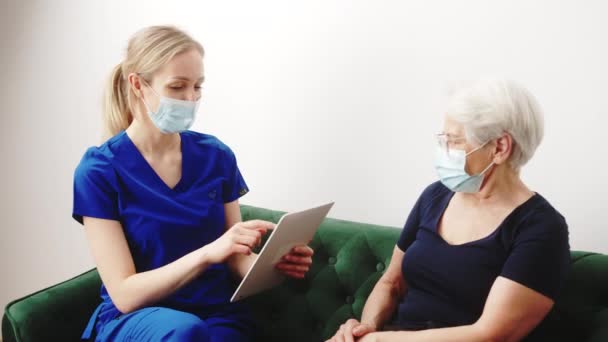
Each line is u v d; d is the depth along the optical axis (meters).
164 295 1.46
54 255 2.80
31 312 1.59
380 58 1.86
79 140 2.59
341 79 1.95
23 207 2.83
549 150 1.67
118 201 1.56
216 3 2.14
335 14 1.92
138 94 1.56
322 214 1.58
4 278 2.99
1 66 2.71
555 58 1.61
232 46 2.15
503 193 1.34
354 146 1.97
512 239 1.28
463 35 1.72
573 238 1.68
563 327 1.38
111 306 1.56
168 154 1.65
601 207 1.62
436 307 1.37
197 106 1.59
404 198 1.90
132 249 1.60
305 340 1.77
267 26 2.06
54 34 2.54
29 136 2.72
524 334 1.23
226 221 1.75
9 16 2.63
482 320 1.24
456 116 1.30
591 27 1.55
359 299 1.70
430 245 1.41
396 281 1.54
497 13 1.66
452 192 1.46
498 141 1.29
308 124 2.05
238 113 2.20
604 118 1.57
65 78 2.56
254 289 1.54
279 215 1.94
